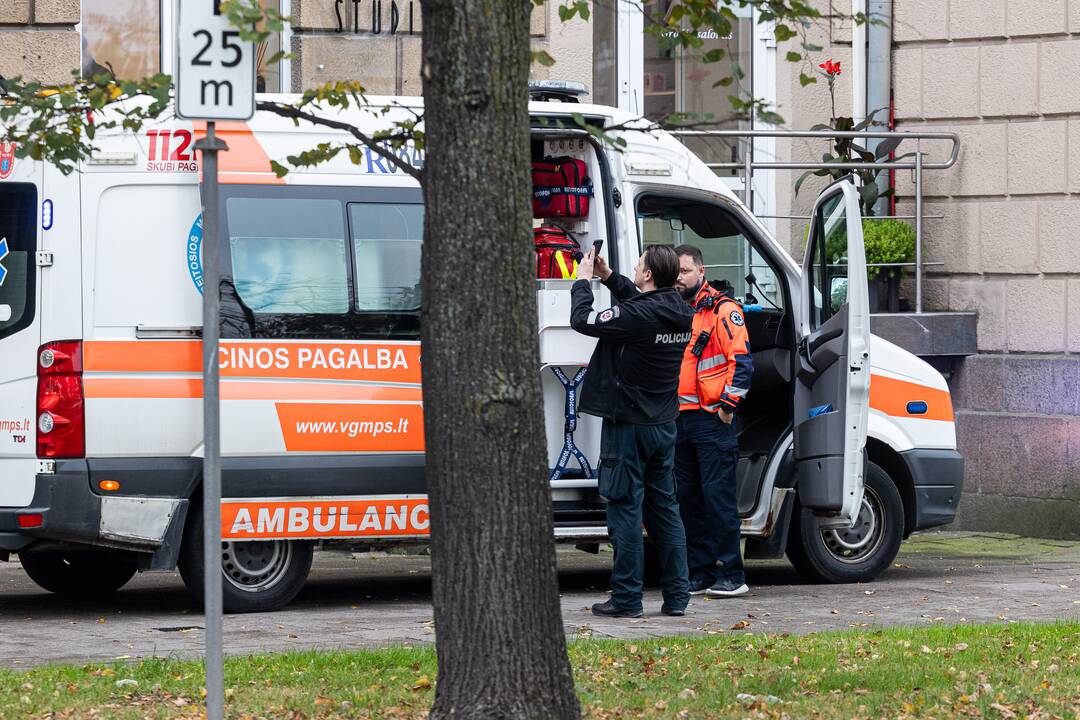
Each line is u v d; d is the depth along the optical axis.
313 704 17.14
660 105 40.53
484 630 14.18
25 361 24.50
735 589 27.08
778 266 28.98
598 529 27.19
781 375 28.89
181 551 25.23
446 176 13.95
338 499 25.44
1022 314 39.22
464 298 13.98
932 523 30.00
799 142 41.03
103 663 20.05
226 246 25.03
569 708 14.49
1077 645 20.94
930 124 40.44
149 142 24.86
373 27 37.47
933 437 30.08
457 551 14.20
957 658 19.92
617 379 24.19
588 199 27.73
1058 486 38.25
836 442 27.45
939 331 39.16
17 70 35.19
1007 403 39.19
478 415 14.04
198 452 24.81
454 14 13.81
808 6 16.94
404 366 25.86
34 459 24.36
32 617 25.39
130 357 24.58
